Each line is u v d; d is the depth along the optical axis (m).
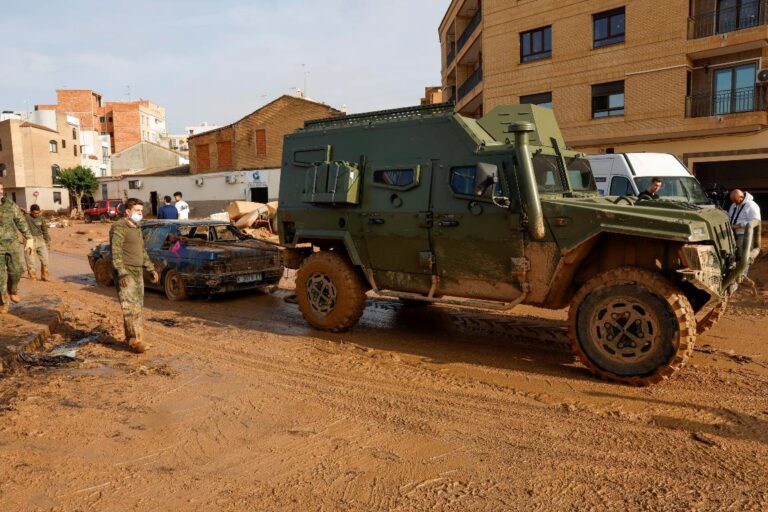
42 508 3.54
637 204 6.34
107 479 3.89
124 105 79.62
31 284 12.48
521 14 25.38
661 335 5.37
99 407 5.20
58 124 60.12
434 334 7.81
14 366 6.43
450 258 6.82
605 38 23.31
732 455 4.04
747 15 20.27
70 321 8.68
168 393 5.57
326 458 4.16
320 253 8.06
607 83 23.25
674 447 4.19
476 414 4.92
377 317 8.93
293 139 8.31
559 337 7.54
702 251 5.31
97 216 40.44
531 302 6.33
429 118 6.89
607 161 12.96
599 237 5.97
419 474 3.90
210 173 40.19
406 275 7.31
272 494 3.67
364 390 5.58
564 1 23.98
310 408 5.14
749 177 21.31
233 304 10.20
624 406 5.02
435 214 6.79
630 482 3.71
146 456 4.23
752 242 6.49
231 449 4.33
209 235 11.38
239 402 5.32
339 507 3.50
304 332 8.04
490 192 6.23
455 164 6.65
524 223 6.11
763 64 20.31
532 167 6.00
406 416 4.91
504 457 4.11
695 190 12.83
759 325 8.01
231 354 6.95
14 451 4.32
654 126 21.98
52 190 58.09
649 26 21.80
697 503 3.44
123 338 7.75
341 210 7.69
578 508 3.42
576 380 5.76
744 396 5.20
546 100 25.16
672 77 21.45
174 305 10.12
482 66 27.09
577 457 4.08
